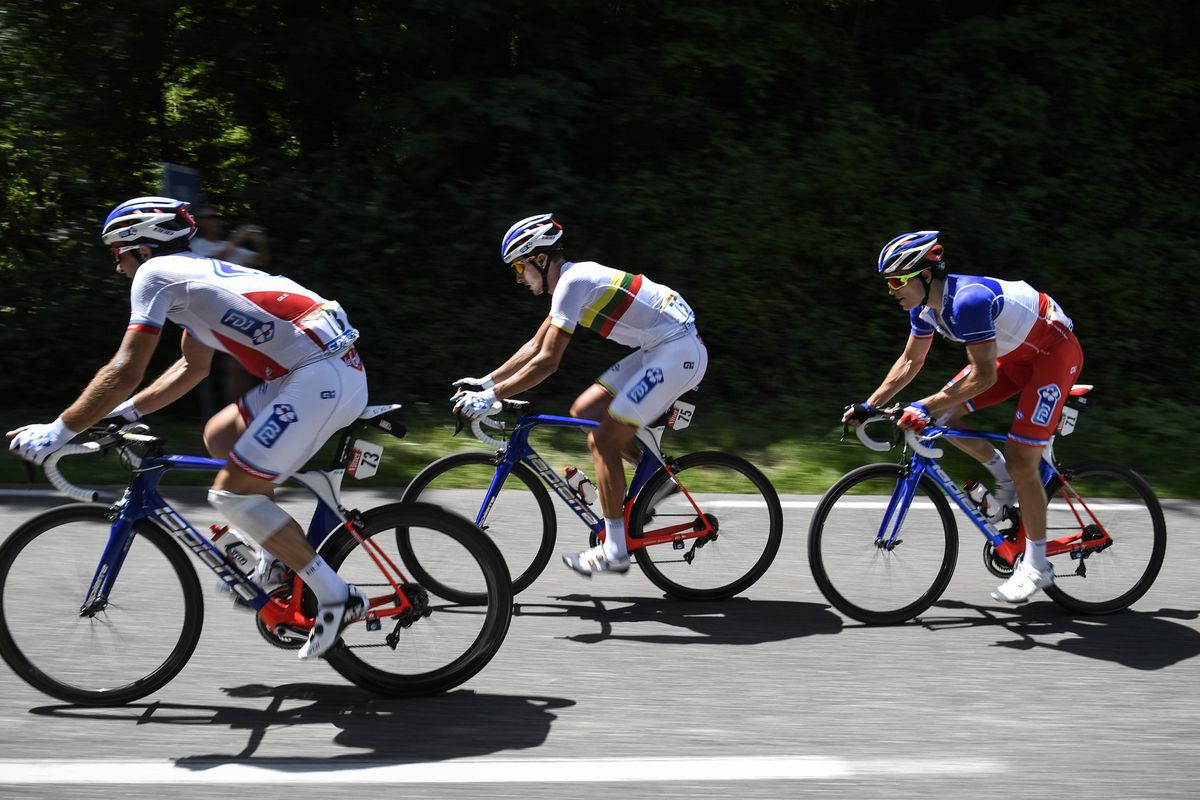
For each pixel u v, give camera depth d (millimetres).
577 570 4625
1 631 3416
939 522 4480
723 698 3605
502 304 9266
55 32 9500
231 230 9219
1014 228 10398
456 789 2957
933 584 4469
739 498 4730
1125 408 8758
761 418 8203
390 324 8961
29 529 3447
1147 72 12070
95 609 3455
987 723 3441
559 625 4293
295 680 3688
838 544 4402
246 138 10289
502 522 4676
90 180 9742
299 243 9242
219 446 3576
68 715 3393
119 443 3422
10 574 3434
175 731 3295
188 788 2932
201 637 4004
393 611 3539
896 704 3578
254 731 3303
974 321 4152
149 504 3486
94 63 9539
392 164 9789
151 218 3305
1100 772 3121
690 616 4438
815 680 3775
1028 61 11906
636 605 4559
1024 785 3035
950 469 6855
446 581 3652
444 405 8172
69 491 3436
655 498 4664
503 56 10289
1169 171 11867
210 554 3490
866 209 10305
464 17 9414
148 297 3258
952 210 10344
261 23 9711
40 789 2908
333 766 3080
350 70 10031
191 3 9445
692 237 9766
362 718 3408
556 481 4691
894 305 9734
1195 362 9695
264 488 3369
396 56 9734
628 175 10375
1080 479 4586
